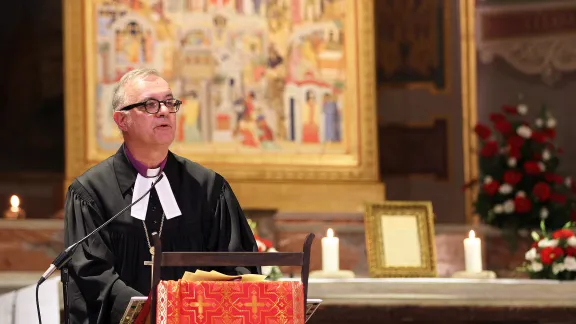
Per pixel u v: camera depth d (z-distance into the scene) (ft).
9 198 57.57
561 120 59.26
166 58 49.90
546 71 59.47
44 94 59.06
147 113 28.50
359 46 50.70
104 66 49.39
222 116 50.06
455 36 59.00
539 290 42.45
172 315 22.65
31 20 59.57
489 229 48.42
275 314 23.04
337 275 43.34
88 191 28.66
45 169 58.44
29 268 45.55
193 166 30.07
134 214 28.68
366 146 50.39
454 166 58.39
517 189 48.85
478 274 44.24
